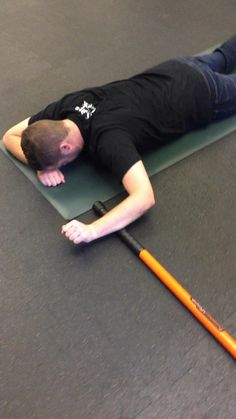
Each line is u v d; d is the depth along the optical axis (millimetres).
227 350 1205
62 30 2391
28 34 2375
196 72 1648
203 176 1625
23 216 1531
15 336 1264
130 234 1432
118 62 2176
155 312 1292
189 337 1241
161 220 1500
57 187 1599
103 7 2541
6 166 1685
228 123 1798
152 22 2410
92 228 1361
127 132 1471
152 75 1642
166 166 1651
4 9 2562
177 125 1637
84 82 2074
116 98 1551
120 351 1224
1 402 1152
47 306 1318
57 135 1434
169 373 1182
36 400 1154
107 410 1131
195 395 1145
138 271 1376
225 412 1117
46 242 1459
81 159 1675
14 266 1408
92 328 1270
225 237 1450
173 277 1356
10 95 2016
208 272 1371
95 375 1188
